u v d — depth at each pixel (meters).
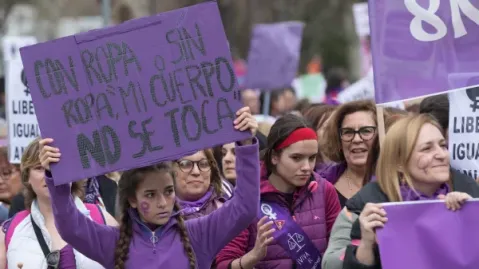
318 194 9.52
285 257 9.30
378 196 7.83
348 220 7.97
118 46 8.05
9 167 12.87
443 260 7.43
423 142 7.66
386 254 7.40
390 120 9.22
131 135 7.99
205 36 8.02
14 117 12.85
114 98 8.02
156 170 8.02
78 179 7.94
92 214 9.23
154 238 8.12
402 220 7.45
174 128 7.99
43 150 7.95
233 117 7.97
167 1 45.53
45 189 9.20
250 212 8.05
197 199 9.88
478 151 9.07
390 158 7.76
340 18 51.47
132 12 40.03
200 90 8.00
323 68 50.97
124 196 8.15
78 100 8.02
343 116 10.71
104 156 7.98
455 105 9.16
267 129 13.52
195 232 8.24
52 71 8.03
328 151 10.84
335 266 7.83
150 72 8.02
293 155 9.24
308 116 12.47
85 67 8.04
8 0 45.56
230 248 9.17
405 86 8.43
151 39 8.05
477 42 8.41
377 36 8.45
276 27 20.44
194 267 8.09
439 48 8.42
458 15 8.40
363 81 18.33
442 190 8.03
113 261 8.14
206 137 7.97
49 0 44.97
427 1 8.41
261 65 20.52
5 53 18.47
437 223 7.45
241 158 8.00
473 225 7.44
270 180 9.49
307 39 51.62
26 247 9.13
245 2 50.59
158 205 8.02
